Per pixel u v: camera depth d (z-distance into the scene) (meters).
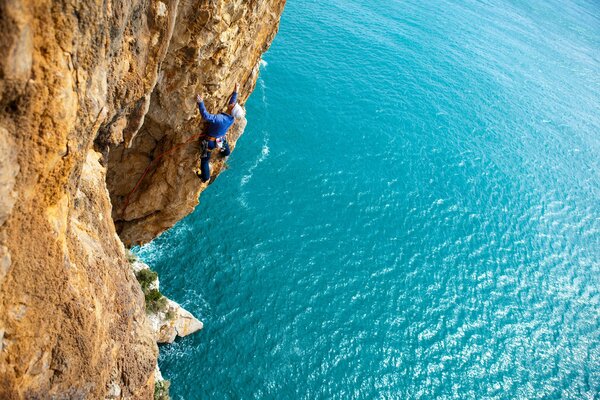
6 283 8.05
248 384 40.50
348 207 56.97
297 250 50.91
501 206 62.97
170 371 39.06
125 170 21.75
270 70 70.69
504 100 82.69
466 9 110.69
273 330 44.22
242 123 22.80
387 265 52.50
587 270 57.81
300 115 65.69
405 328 47.66
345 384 42.62
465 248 56.56
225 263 47.38
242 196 53.56
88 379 10.53
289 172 58.28
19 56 6.88
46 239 8.89
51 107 7.89
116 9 9.38
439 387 44.16
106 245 12.52
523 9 122.00
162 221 25.92
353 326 46.56
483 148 70.94
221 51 17.00
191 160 21.30
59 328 9.52
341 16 89.19
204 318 43.25
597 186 70.38
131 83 12.33
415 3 104.56
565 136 78.56
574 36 116.00
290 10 85.06
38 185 8.41
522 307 52.09
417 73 81.56
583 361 48.72
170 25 12.62
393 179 62.09
